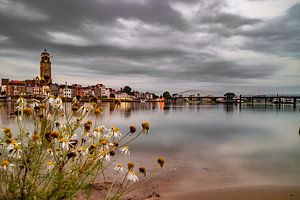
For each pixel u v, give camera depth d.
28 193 2.57
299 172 7.61
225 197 5.40
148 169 7.37
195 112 57.03
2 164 2.58
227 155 10.28
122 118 30.80
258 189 5.97
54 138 2.65
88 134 3.06
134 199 4.86
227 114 50.47
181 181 6.38
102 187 5.13
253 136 17.52
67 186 2.64
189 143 13.33
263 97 135.75
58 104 2.94
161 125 25.12
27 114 2.75
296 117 42.16
